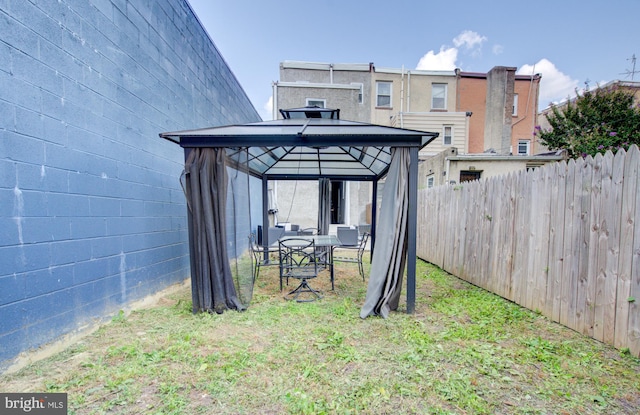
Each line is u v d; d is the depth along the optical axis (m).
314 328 3.10
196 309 3.51
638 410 1.86
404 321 3.27
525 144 15.09
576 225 2.94
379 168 6.05
